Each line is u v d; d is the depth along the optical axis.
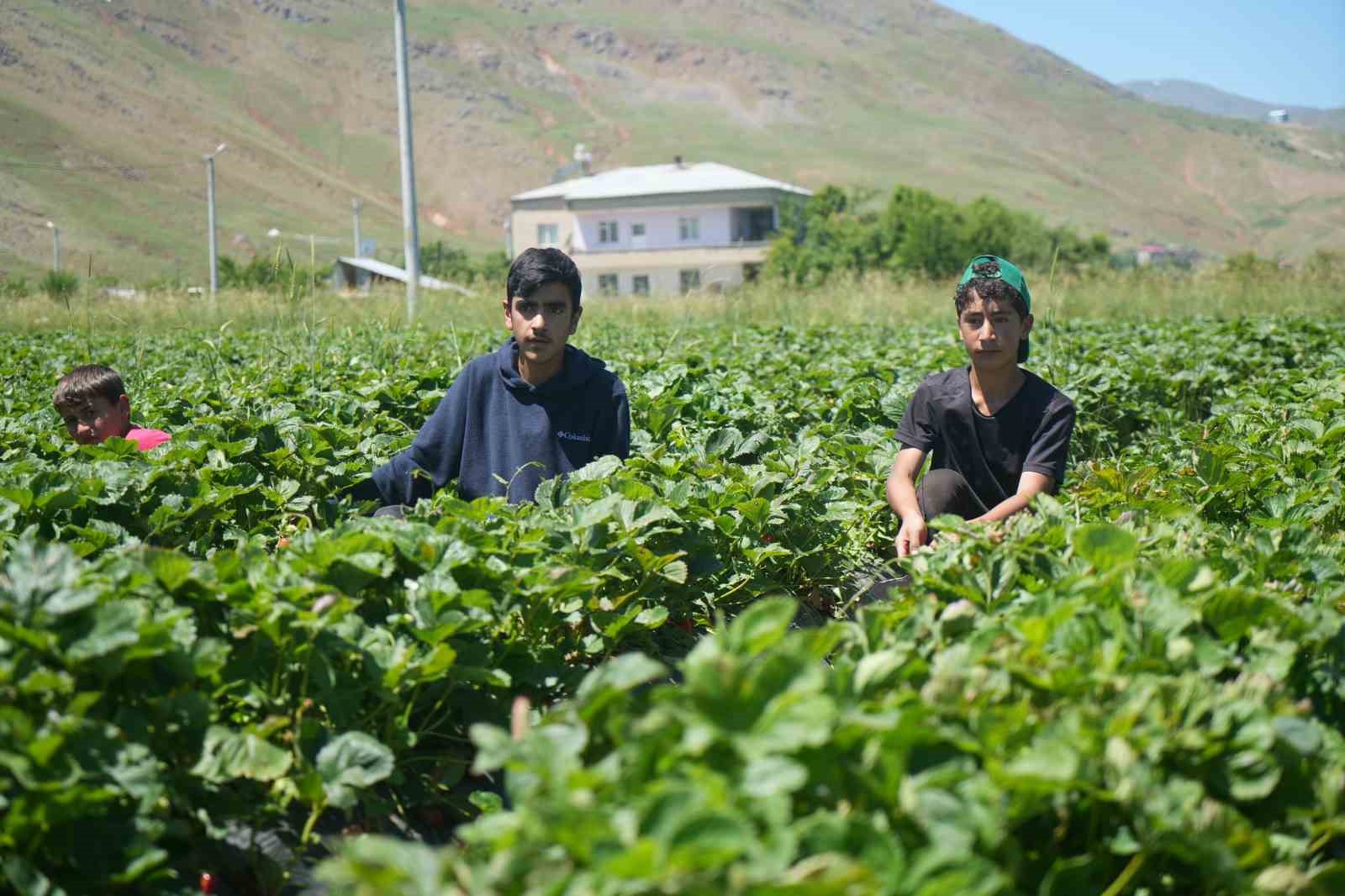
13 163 131.00
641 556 3.73
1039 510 3.58
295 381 8.15
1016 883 2.06
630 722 1.97
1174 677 2.41
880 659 2.27
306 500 4.55
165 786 2.52
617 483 3.98
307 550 3.14
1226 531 4.12
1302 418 6.40
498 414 4.76
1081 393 8.34
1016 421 4.61
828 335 14.23
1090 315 19.61
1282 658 2.51
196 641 2.65
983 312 4.49
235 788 2.88
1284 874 2.00
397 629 3.06
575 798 1.82
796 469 5.19
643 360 9.32
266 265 20.34
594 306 20.69
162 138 171.12
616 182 73.00
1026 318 4.61
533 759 1.98
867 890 1.61
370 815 2.97
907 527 4.52
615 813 1.74
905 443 4.79
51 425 6.12
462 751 3.40
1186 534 3.66
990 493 4.70
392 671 2.84
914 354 10.98
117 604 2.47
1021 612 2.66
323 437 5.25
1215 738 2.21
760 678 1.92
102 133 160.50
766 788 1.79
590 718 2.13
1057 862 2.06
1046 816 2.17
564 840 1.72
